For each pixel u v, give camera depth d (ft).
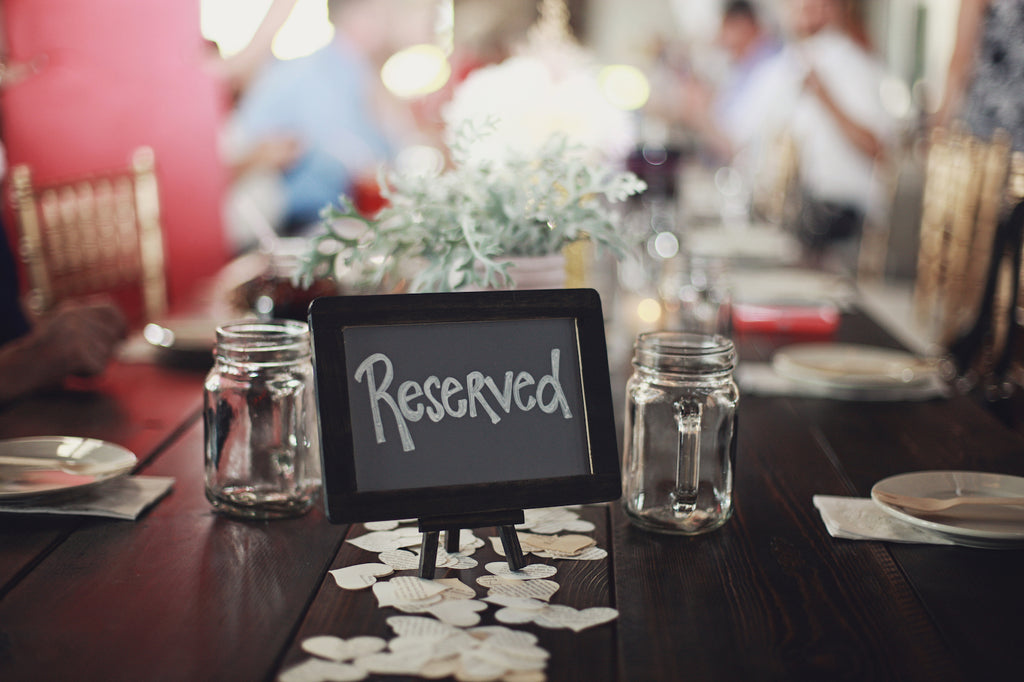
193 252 14.78
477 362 2.84
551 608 2.55
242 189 15.83
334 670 2.22
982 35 10.89
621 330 6.25
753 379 5.01
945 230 9.74
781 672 2.26
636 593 2.65
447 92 19.25
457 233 3.60
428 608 2.54
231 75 15.57
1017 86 10.38
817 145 14.82
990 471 3.75
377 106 18.29
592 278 6.01
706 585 2.71
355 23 17.71
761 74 18.39
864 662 2.31
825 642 2.40
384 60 18.04
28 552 2.88
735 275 7.88
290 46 15.79
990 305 6.26
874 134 14.55
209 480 3.24
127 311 11.24
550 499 2.78
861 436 4.18
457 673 2.22
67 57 12.94
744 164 17.40
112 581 2.69
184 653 2.30
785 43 18.31
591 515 3.27
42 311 6.79
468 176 3.83
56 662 2.26
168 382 5.04
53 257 7.15
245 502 3.17
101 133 13.39
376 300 2.75
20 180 6.68
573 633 2.42
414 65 17.69
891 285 19.38
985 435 4.22
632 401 3.13
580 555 2.91
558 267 3.98
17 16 12.54
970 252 8.63
